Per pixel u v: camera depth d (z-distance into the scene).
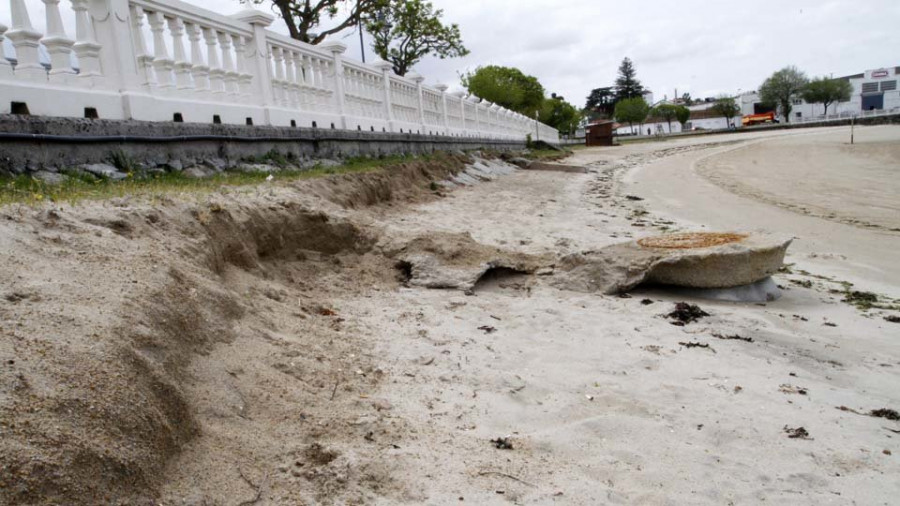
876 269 10.77
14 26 7.90
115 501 2.70
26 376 2.86
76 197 5.89
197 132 10.37
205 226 6.49
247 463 3.41
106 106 8.92
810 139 52.59
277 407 4.07
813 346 6.68
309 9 27.11
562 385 5.29
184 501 2.95
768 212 17.19
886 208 17.91
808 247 12.62
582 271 8.91
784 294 9.08
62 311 3.47
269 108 13.07
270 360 4.68
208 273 5.54
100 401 2.96
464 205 16.02
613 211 17.09
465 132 30.42
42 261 4.05
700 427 4.55
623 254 8.91
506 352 6.07
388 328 6.43
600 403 4.93
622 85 143.88
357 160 15.96
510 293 8.57
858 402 5.20
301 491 3.31
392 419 4.29
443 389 5.00
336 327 6.18
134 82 9.53
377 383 4.93
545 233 13.08
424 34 39.09
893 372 6.00
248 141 11.78
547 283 8.98
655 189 23.02
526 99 66.75
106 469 2.74
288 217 8.25
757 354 6.32
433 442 4.05
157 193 6.82
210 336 4.52
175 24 10.72
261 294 6.35
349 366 5.16
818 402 5.13
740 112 126.62
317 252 8.52
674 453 4.12
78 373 3.03
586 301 8.16
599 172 30.27
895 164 30.83
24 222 4.54
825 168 30.42
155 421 3.16
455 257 8.91
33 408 2.72
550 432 4.34
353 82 18.25
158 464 3.04
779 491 3.72
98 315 3.58
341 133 15.78
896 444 4.42
